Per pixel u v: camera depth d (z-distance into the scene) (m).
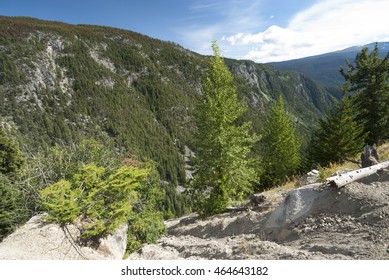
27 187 14.68
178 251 8.87
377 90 23.05
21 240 7.11
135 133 156.62
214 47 13.74
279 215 7.72
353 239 5.57
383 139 23.77
